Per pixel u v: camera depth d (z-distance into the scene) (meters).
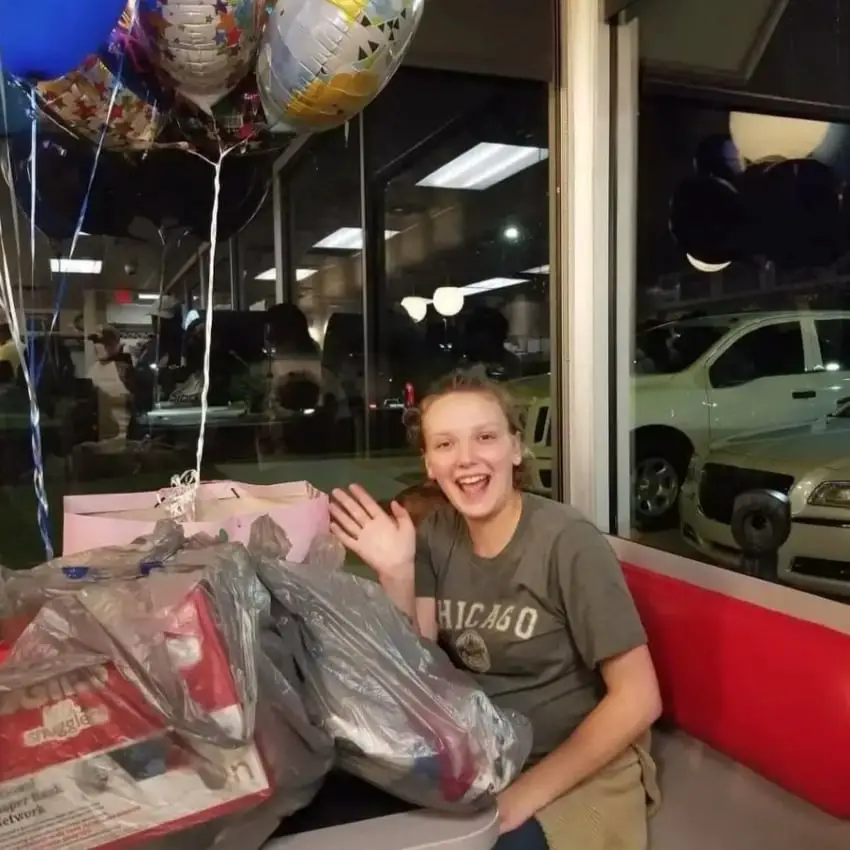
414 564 1.40
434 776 0.83
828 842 1.23
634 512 2.10
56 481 1.71
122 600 0.76
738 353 2.20
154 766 0.71
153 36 1.17
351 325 1.93
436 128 1.92
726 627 1.42
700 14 1.87
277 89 1.25
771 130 1.85
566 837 1.22
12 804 0.67
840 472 2.08
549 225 2.04
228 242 1.79
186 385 1.80
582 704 1.34
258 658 0.79
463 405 1.34
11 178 1.56
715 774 1.45
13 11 1.01
